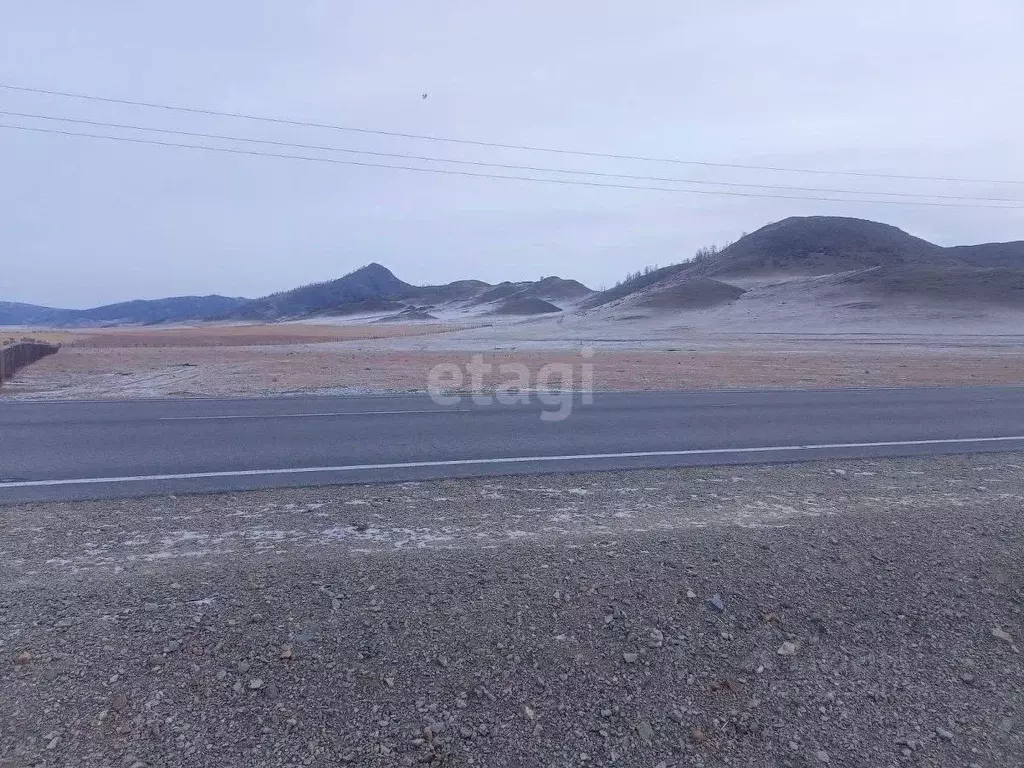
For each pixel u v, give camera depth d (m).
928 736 4.23
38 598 5.08
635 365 32.34
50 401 17.00
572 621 4.95
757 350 52.91
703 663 4.66
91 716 3.96
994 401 18.45
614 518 7.13
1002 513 7.46
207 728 3.92
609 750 3.97
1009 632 5.23
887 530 6.80
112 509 7.38
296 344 68.00
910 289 109.75
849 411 15.90
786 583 5.61
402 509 7.43
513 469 9.41
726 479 8.92
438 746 3.89
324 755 3.79
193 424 13.13
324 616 4.88
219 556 5.95
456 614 4.96
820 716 4.32
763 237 199.12
